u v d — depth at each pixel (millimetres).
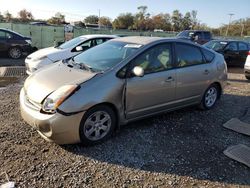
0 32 14102
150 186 3252
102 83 3961
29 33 20922
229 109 6109
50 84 3924
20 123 4691
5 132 4336
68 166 3537
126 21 72750
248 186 3367
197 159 3881
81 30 23453
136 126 4812
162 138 4449
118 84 4094
